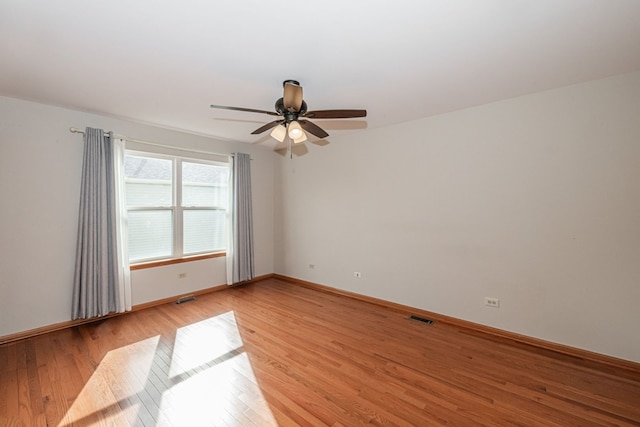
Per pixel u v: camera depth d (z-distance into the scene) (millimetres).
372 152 3842
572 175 2479
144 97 2695
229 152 4500
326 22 1595
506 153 2799
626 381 2111
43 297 2881
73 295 2990
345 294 4188
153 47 1853
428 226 3350
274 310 3570
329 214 4395
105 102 2818
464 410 1822
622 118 2266
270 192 5199
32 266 2820
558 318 2566
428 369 2279
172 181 3924
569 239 2506
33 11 1488
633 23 1622
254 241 4934
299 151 4797
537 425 1701
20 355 2445
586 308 2441
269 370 2260
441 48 1878
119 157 3307
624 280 2287
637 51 1925
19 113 2740
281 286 4672
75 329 2973
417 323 3195
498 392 1996
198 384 2078
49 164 2904
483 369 2281
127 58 1990
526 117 2680
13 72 2191
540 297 2652
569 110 2475
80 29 1654
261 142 4652
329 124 3598
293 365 2332
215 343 2697
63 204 2988
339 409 1829
